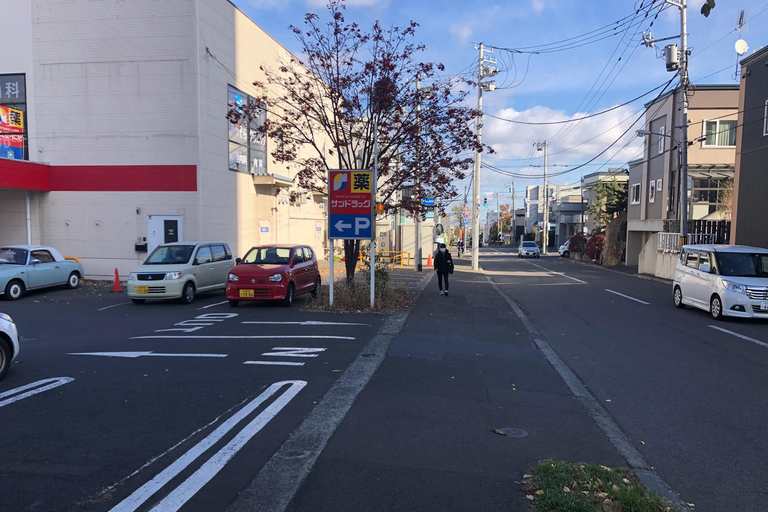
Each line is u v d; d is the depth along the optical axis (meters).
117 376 6.71
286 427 4.95
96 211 18.50
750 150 19.92
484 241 123.19
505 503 3.59
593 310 14.05
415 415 5.37
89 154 18.42
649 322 12.04
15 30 18.52
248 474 3.97
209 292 16.50
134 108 18.16
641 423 5.46
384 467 4.12
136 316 11.80
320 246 32.09
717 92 27.98
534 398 6.12
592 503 3.51
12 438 4.67
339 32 13.14
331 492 3.71
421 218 20.53
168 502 3.55
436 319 11.63
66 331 10.05
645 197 32.84
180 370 7.01
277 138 14.98
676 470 4.34
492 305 14.39
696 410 5.89
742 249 13.00
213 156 18.91
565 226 75.44
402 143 14.07
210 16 18.55
